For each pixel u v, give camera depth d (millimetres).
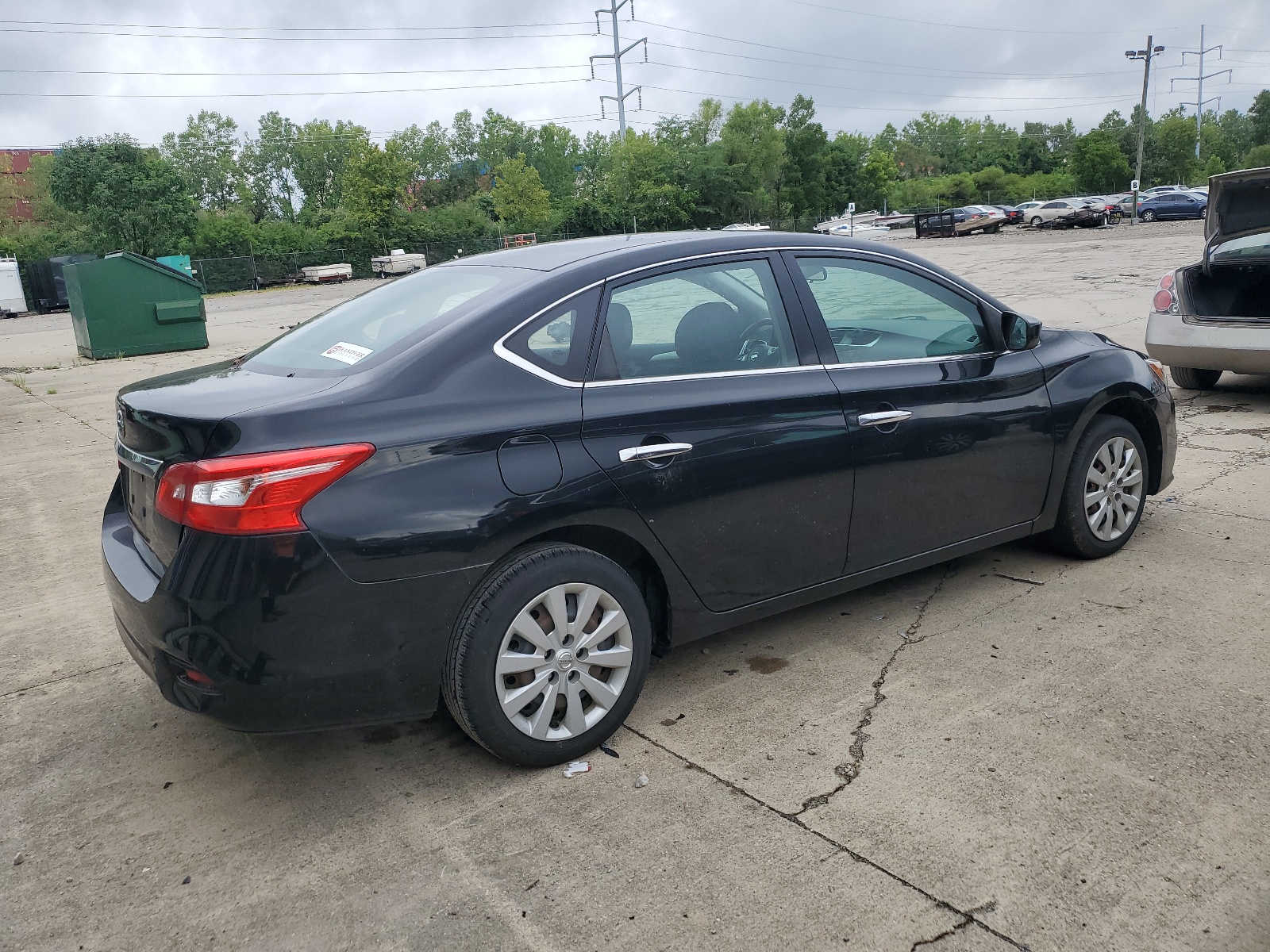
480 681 2682
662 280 3131
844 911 2217
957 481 3703
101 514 5984
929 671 3391
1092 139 85312
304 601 2436
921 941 2115
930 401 3580
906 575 4355
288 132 96250
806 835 2502
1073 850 2389
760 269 3350
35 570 4965
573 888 2346
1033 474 3961
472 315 2844
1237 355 6977
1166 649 3443
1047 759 2789
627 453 2879
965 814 2553
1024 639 3600
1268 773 2664
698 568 3107
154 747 3145
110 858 2561
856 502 3424
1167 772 2693
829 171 87125
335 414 2527
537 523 2717
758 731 3053
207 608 2418
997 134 126125
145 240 52281
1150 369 4457
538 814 2660
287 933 2240
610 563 2898
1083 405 4062
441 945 2174
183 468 2461
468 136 102250
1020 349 3932
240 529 2391
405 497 2531
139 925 2289
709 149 69938
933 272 3795
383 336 2969
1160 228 39344
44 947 2229
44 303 38406
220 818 2725
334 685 2527
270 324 22906
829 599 4129
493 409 2705
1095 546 4301
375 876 2430
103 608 4387
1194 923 2127
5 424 9578
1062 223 48531
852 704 3191
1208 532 4645
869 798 2648
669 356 3080
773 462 3178
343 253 58812
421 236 61438
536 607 2779
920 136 138250
